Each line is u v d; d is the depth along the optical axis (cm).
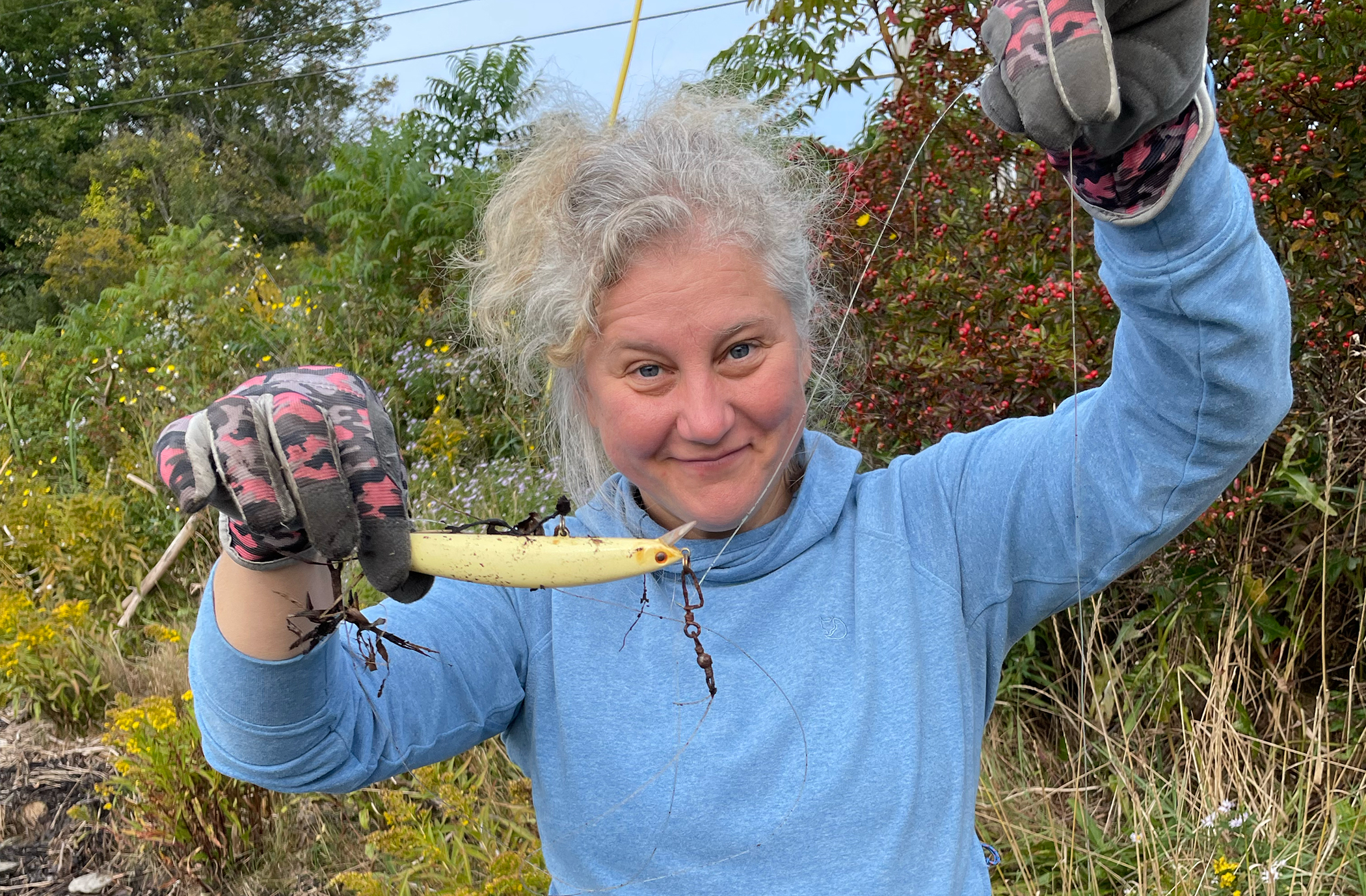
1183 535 249
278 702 98
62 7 2095
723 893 109
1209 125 81
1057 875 231
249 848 297
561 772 118
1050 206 268
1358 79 229
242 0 2180
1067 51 74
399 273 657
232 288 719
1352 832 215
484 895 220
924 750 110
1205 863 217
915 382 262
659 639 117
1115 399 101
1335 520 249
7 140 1900
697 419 104
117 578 454
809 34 350
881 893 107
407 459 485
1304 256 245
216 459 80
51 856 312
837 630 115
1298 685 257
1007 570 115
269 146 2031
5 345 869
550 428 143
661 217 101
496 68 793
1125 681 258
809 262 130
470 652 119
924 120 292
